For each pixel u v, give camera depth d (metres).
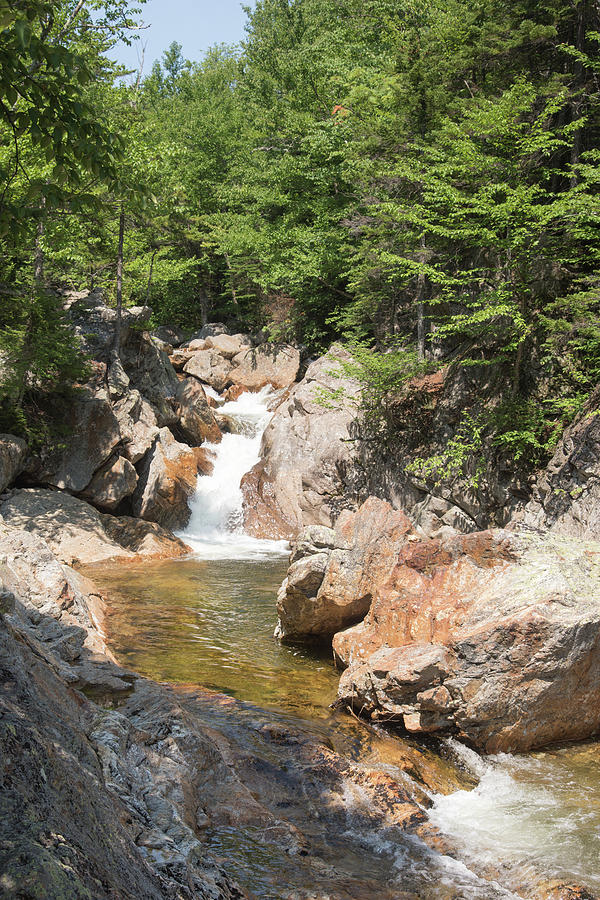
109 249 29.64
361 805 6.36
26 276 22.91
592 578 8.37
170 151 23.38
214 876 4.20
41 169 16.97
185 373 33.19
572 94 16.84
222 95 46.03
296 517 22.95
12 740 2.74
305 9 40.34
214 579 16.06
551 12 17.77
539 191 16.12
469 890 5.18
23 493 19.09
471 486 17.58
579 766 7.52
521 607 8.02
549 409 16.38
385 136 21.22
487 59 19.83
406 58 20.77
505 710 7.68
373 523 10.52
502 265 19.12
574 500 13.48
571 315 16.30
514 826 6.22
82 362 21.23
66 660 8.12
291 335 35.12
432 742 7.91
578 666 7.76
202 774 6.20
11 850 2.21
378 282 24.16
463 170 17.12
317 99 33.09
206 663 10.21
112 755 4.83
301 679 9.70
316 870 5.18
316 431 23.81
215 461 24.84
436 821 6.30
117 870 2.68
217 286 44.72
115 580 15.66
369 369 21.62
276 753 7.13
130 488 20.69
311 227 31.80
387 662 8.21
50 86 5.37
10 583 9.24
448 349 21.62
